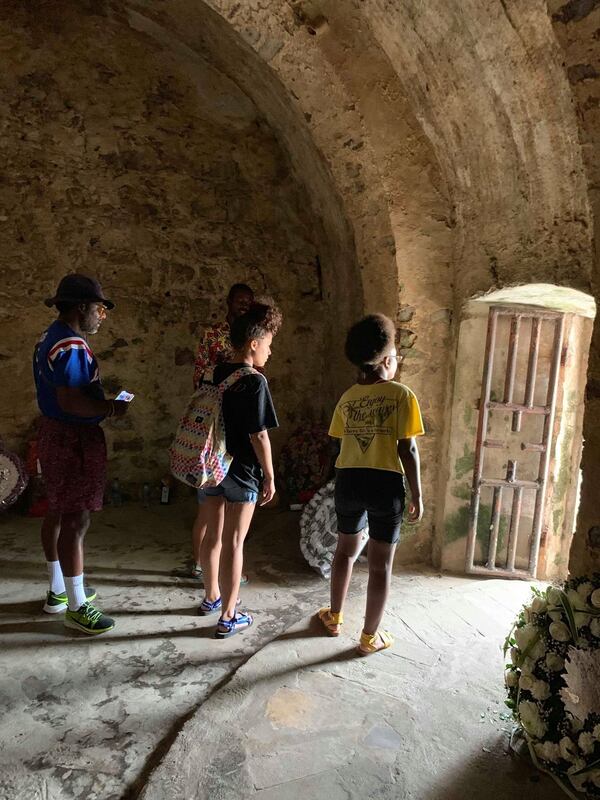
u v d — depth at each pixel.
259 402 2.45
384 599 2.36
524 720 1.77
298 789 1.70
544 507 3.34
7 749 1.88
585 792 1.68
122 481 4.55
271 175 4.65
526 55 2.20
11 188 4.10
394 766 1.80
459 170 2.99
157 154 4.41
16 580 3.15
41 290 4.22
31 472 4.15
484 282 3.01
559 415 3.29
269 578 3.30
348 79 3.02
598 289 1.94
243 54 3.57
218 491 2.68
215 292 4.64
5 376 4.18
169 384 4.59
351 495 2.32
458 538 3.38
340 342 4.43
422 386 3.38
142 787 1.70
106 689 2.22
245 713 2.03
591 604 1.71
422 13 2.50
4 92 4.03
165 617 2.80
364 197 3.37
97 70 4.21
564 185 2.38
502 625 2.73
